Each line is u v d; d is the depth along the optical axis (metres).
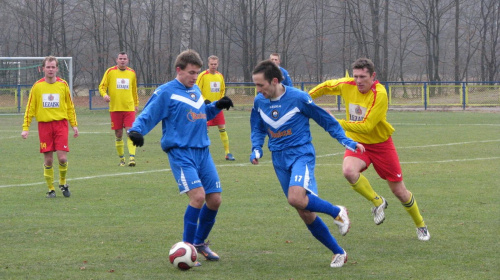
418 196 13.07
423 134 27.67
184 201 12.88
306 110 8.08
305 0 71.19
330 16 73.62
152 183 15.23
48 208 12.10
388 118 37.88
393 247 8.96
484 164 18.09
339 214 7.84
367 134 9.51
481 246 8.91
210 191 8.31
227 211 11.66
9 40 72.88
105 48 72.88
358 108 9.67
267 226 10.41
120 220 10.96
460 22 71.00
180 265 7.55
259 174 16.53
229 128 32.50
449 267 7.82
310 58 75.88
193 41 76.25
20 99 44.56
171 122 8.16
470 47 72.25
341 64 75.88
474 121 35.09
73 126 13.80
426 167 17.56
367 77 9.36
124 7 73.44
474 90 45.75
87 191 14.10
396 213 11.47
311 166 8.03
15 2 69.88
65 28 70.81
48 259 8.29
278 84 8.09
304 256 8.49
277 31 70.62
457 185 14.45
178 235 9.79
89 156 21.00
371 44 70.25
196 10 72.00
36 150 22.73
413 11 66.06
